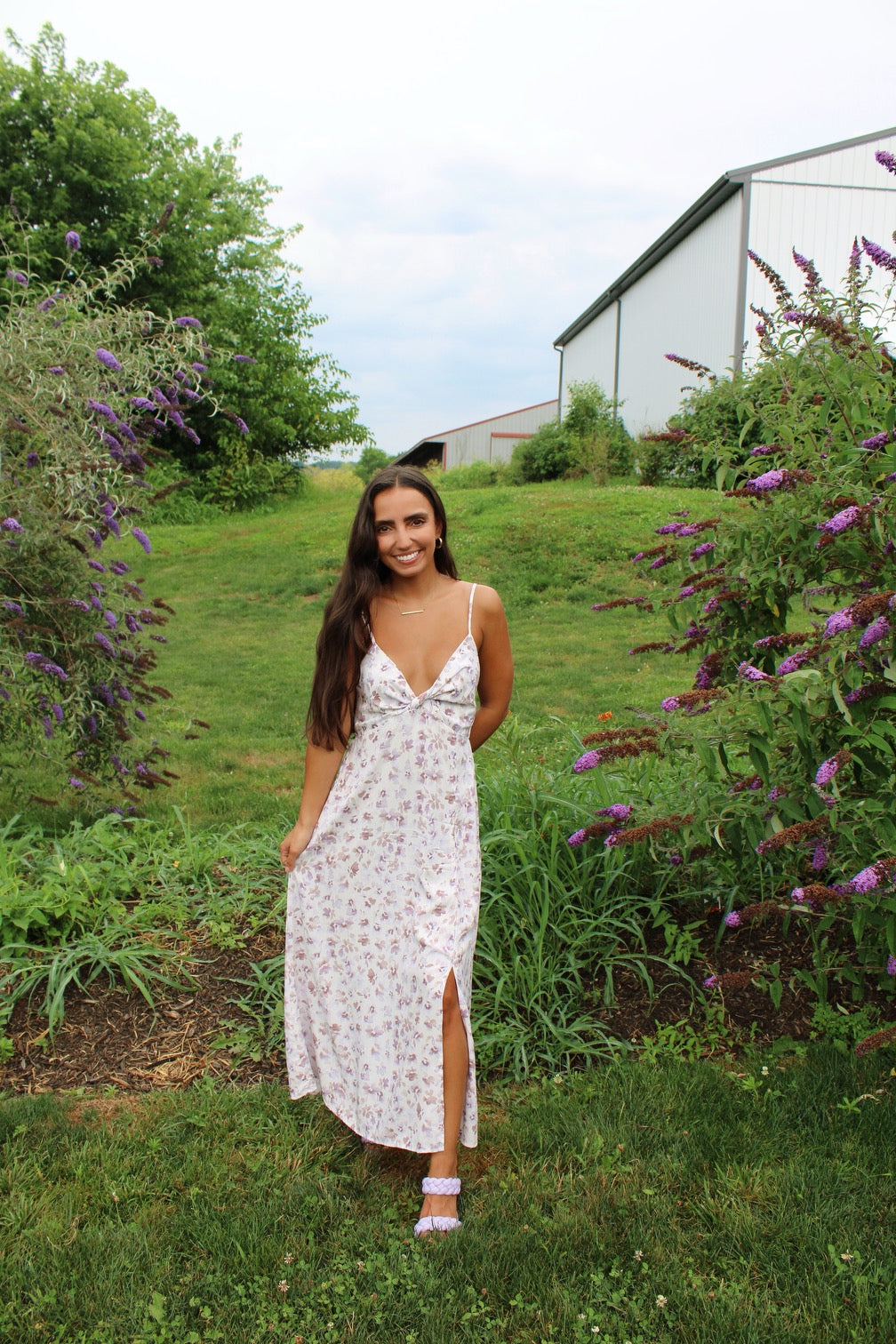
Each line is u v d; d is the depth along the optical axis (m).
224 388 20.73
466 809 2.27
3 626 4.01
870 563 2.62
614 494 15.55
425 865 2.22
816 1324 1.76
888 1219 2.03
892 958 2.35
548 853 3.26
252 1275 1.91
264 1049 2.79
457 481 25.33
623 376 25.09
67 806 5.05
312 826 2.34
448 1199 2.08
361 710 2.26
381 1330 1.77
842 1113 2.39
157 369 4.33
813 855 2.60
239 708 7.57
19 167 17.78
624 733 2.62
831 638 2.21
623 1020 2.89
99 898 3.47
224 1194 2.16
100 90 18.94
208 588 13.35
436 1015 2.07
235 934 3.38
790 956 3.10
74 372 3.98
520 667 8.70
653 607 3.21
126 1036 2.85
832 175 17.39
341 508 19.64
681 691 7.63
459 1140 2.16
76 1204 2.13
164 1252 1.97
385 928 2.22
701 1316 1.78
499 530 13.79
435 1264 1.92
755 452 2.90
